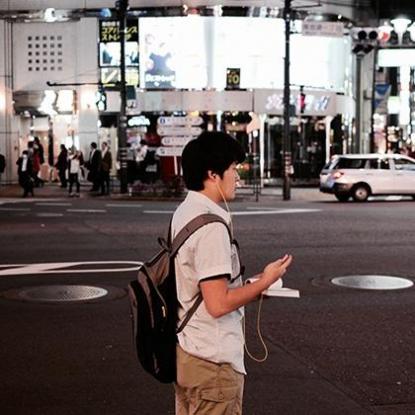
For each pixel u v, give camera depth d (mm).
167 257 3723
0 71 37312
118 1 32188
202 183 3756
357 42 34906
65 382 6875
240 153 3793
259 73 36062
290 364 7422
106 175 31203
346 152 39531
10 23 37312
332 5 38094
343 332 8688
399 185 28547
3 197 30141
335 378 7016
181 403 3867
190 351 3643
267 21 36000
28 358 7621
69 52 37125
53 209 24391
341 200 28750
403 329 8844
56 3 36844
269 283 3547
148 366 3723
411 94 49000
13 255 14383
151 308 3678
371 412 6145
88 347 8016
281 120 36531
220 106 35844
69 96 37156
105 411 6133
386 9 44750
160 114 36031
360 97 41906
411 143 48406
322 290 11031
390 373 7184
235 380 3686
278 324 9023
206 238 3561
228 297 3518
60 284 11406
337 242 16094
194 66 35781
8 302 10141
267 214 22500
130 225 19391
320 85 37688
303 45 37031
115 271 12500
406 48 42469
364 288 11188
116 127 36969
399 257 14117
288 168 29641
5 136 37438
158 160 35844
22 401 6383
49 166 37688
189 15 35656
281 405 6270
